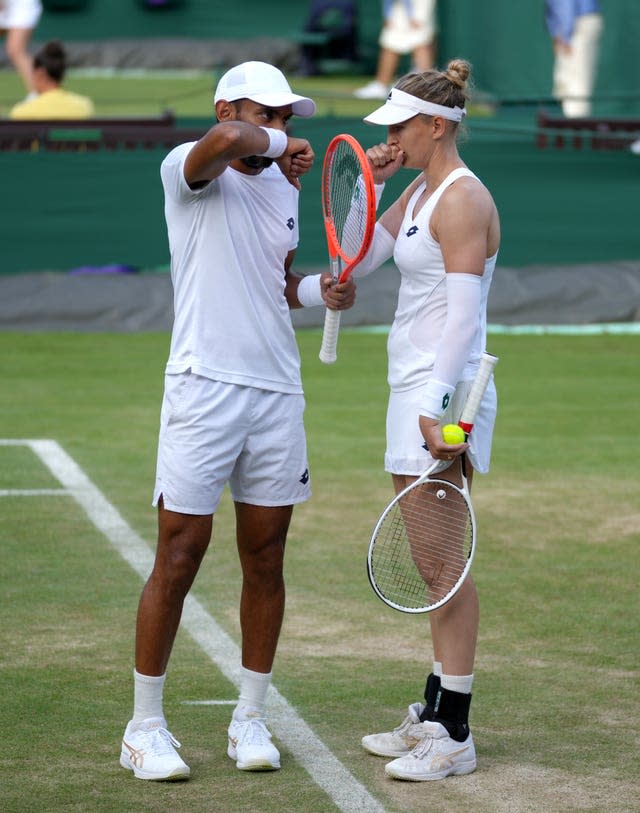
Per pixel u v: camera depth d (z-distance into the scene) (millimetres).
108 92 78688
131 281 39719
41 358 35469
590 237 41906
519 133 51062
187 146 13094
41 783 12711
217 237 13133
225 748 13695
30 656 16109
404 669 15930
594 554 20562
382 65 76750
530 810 12211
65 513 22438
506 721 14375
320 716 14508
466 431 12844
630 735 14008
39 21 89812
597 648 16641
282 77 13352
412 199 13453
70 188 40531
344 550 20688
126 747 13062
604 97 53938
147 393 32031
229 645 16672
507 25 68250
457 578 13266
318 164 43469
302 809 12227
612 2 60656
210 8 90125
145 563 19875
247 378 13242
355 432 28703
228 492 24469
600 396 32312
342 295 14047
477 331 13117
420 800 12445
